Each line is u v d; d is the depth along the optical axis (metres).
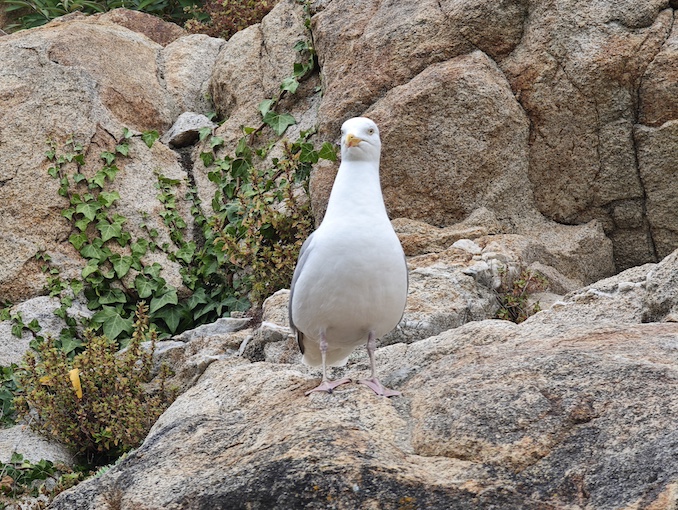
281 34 9.89
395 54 8.28
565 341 4.55
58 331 7.99
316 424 3.91
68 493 4.11
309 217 8.31
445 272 6.90
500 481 3.49
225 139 9.46
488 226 7.80
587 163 7.83
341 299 4.36
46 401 6.80
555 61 7.74
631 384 3.78
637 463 3.39
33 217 8.52
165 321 8.41
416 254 7.59
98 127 9.07
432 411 3.94
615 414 3.64
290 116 9.30
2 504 6.25
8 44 9.49
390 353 5.29
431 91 7.82
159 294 8.41
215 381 5.14
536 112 7.86
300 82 9.53
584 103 7.68
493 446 3.63
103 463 6.81
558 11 7.73
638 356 4.11
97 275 8.42
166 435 4.36
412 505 3.45
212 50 10.68
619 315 5.44
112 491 4.05
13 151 8.75
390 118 7.89
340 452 3.65
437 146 7.89
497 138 7.85
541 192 8.01
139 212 8.78
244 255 8.07
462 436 3.71
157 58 10.45
